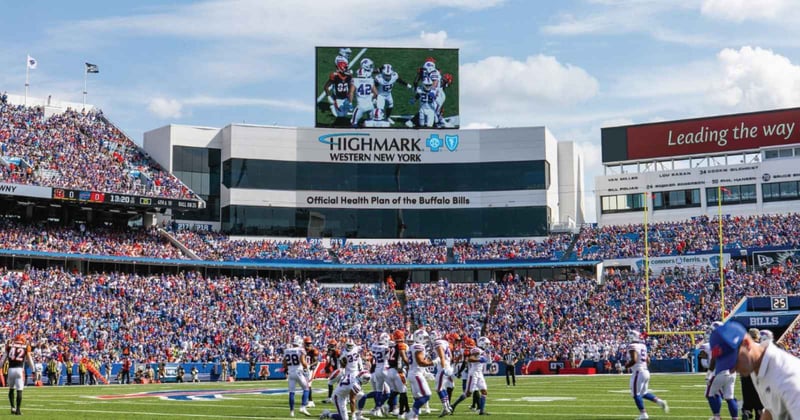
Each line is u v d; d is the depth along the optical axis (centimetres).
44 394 3198
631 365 1909
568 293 6050
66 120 6275
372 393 2144
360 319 5944
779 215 6162
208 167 6638
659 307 5666
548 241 6656
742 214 6475
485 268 6525
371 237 6788
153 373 4659
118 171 6006
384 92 6919
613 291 5962
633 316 5659
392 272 6631
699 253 6100
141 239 6019
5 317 4603
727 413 2072
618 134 6944
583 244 6544
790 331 4953
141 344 4903
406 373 2078
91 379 4416
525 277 6550
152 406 2495
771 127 6450
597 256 6431
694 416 1992
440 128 6919
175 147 6506
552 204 6944
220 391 3403
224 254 6197
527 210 6794
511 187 6825
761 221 6172
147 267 5931
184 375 4756
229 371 4953
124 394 3184
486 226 6825
